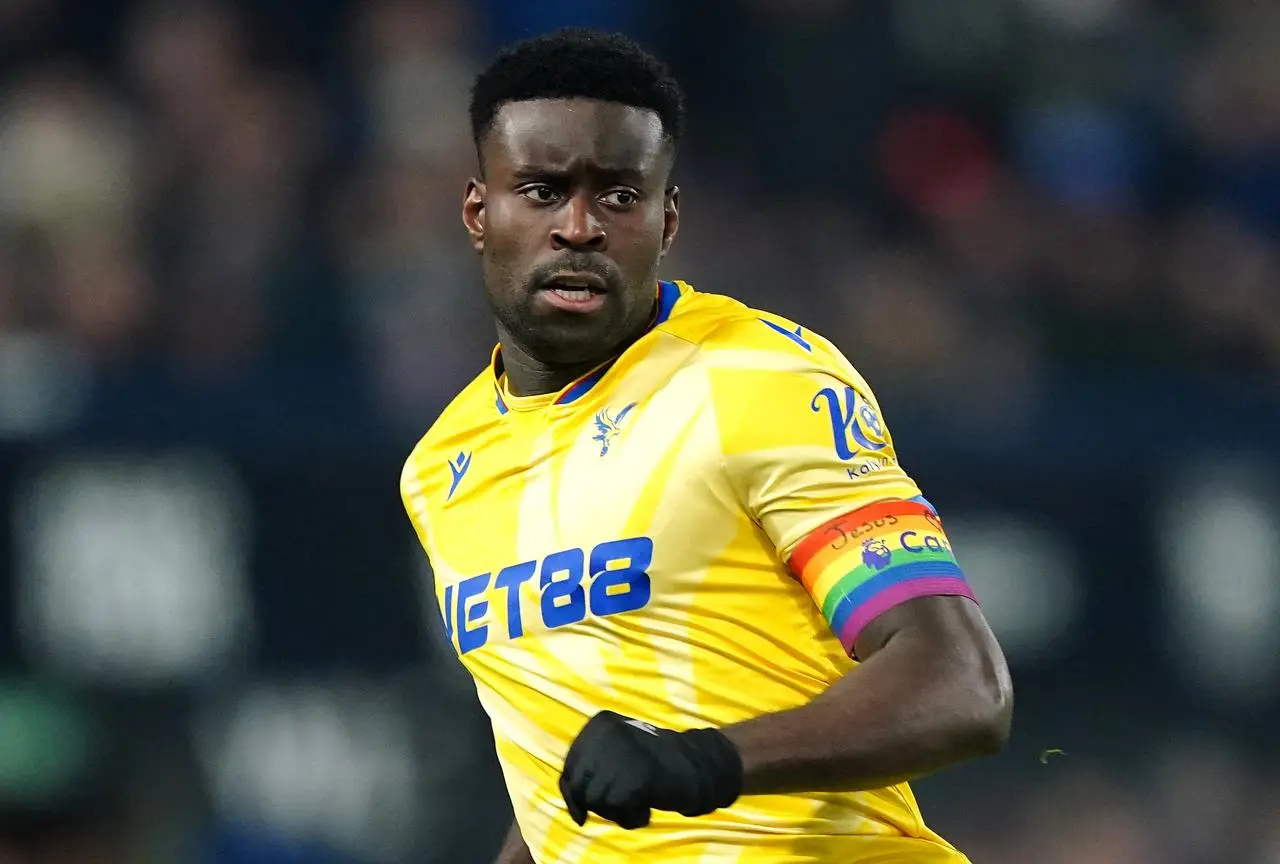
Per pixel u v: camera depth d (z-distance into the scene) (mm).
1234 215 37875
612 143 11148
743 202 36719
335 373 29578
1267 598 29234
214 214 33594
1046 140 37719
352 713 27141
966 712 9672
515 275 11336
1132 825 28109
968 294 35531
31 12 36125
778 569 10938
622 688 11055
